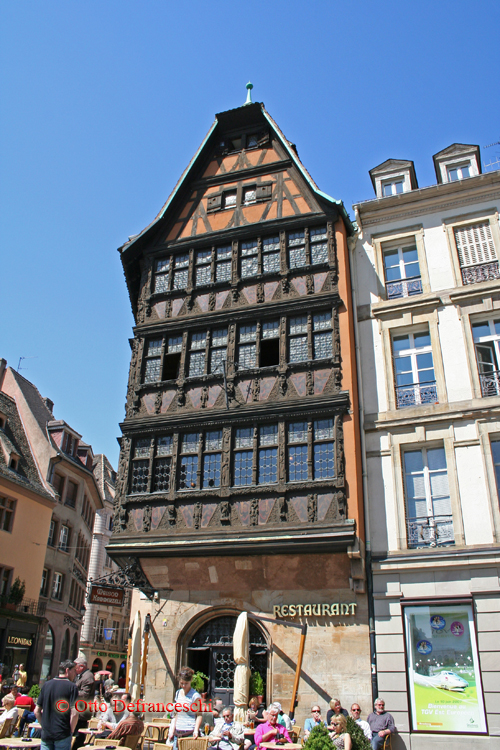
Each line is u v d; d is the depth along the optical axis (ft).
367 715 44.16
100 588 55.11
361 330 57.26
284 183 63.72
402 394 54.24
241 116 68.69
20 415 106.42
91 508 122.72
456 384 52.31
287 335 56.34
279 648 48.01
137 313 63.77
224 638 51.19
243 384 55.67
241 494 51.39
